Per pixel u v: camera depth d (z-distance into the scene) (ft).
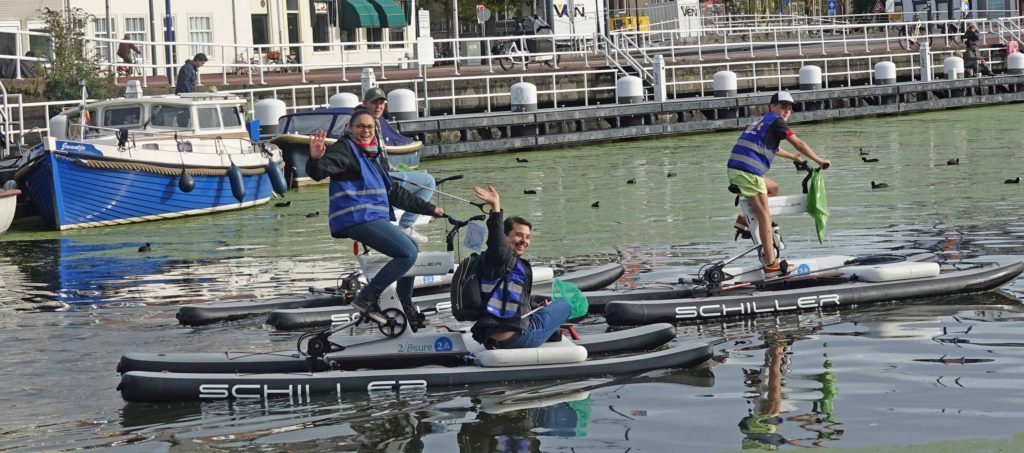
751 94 285.43
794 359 70.23
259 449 56.90
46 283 109.91
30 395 67.97
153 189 157.69
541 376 66.39
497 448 55.83
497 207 66.74
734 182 86.89
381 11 338.95
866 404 60.70
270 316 85.10
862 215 131.95
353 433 58.65
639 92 273.13
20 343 82.69
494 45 377.09
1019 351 69.92
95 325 88.58
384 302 68.64
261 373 67.46
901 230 119.24
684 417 59.57
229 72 310.86
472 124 242.78
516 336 67.51
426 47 246.88
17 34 211.41
